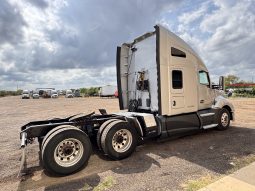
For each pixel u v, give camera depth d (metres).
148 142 7.07
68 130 4.74
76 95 69.38
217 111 8.26
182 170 4.67
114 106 23.73
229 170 4.55
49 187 4.18
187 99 7.20
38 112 19.19
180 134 7.11
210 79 8.30
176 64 6.90
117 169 4.89
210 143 6.75
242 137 7.38
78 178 4.52
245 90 37.31
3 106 28.23
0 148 7.07
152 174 4.54
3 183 4.43
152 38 7.09
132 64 8.05
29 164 5.50
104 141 5.29
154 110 6.99
